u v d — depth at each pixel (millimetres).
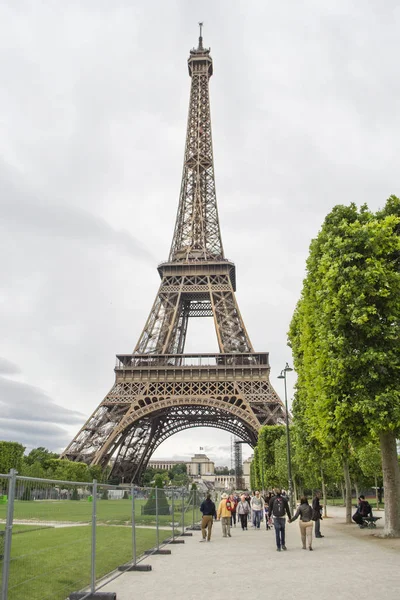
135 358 142875
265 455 124375
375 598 21703
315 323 52406
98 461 123062
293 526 74625
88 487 24859
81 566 23797
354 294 45094
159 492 48875
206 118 191875
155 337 149500
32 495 18297
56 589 20391
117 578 28219
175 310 151750
